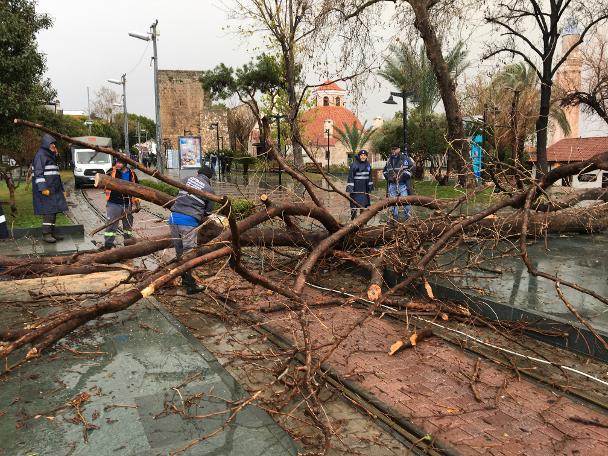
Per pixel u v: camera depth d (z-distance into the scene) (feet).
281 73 84.99
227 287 23.07
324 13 62.13
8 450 10.60
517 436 11.66
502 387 14.02
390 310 19.62
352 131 128.36
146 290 14.89
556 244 30.04
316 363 14.97
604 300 15.64
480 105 84.33
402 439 11.78
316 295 22.74
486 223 25.63
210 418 12.05
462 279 22.62
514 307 18.43
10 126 45.65
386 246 22.80
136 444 10.88
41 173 33.22
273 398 13.47
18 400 12.76
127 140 147.33
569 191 31.65
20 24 44.24
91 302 20.89
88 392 13.24
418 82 85.56
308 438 11.71
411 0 62.80
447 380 14.56
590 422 12.16
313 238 24.61
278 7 66.03
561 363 15.61
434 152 95.66
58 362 15.15
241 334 18.56
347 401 13.57
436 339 17.75
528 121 59.98
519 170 23.56
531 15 62.28
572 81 81.92
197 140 110.01
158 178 14.80
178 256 22.24
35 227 36.96
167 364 15.10
